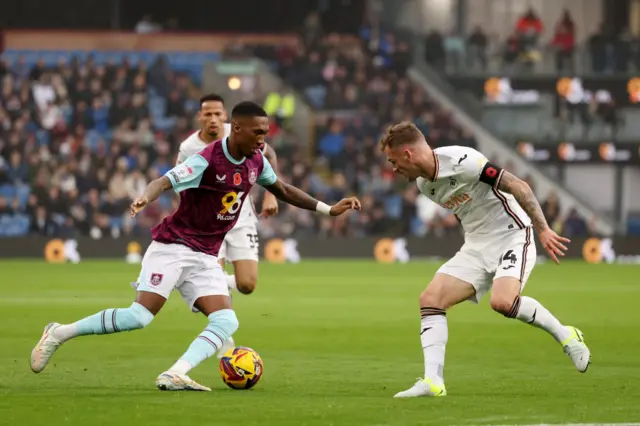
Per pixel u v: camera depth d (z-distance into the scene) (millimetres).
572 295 29312
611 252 48750
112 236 46156
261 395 11953
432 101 56500
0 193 49219
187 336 18734
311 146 53562
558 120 56656
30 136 50500
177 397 11711
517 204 12562
